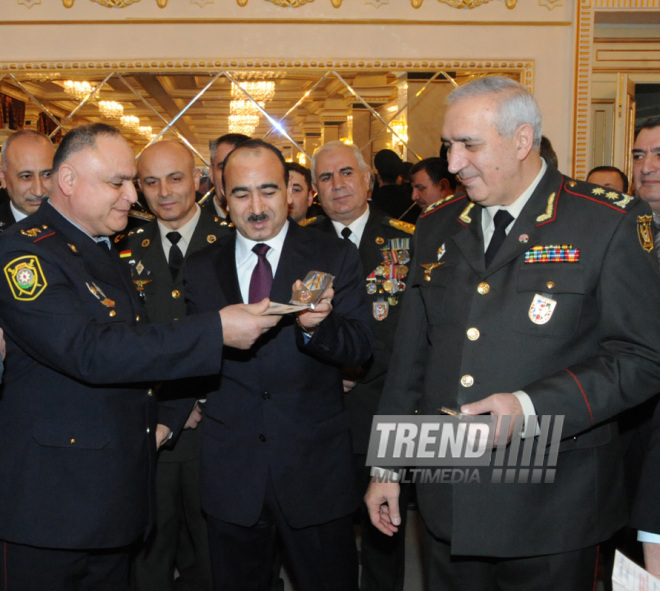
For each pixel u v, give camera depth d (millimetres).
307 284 1937
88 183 2006
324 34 5000
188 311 2359
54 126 4941
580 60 5090
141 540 2271
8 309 1878
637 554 2455
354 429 2867
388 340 2873
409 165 4801
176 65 4922
